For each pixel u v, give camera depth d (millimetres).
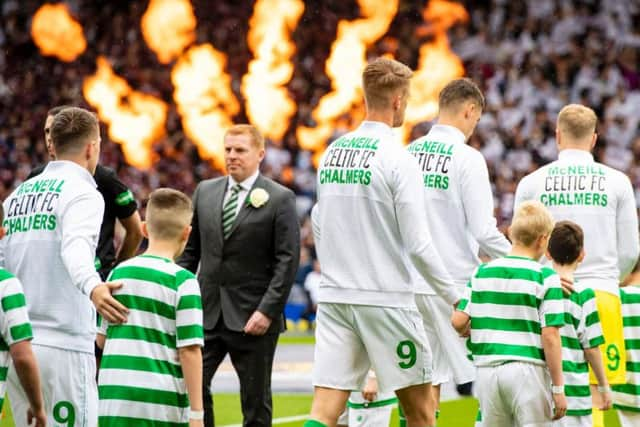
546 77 43875
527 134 41531
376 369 11227
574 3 45625
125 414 10320
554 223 12805
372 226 11242
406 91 11539
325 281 11391
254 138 14055
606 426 17156
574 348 12836
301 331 35188
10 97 47875
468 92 13109
